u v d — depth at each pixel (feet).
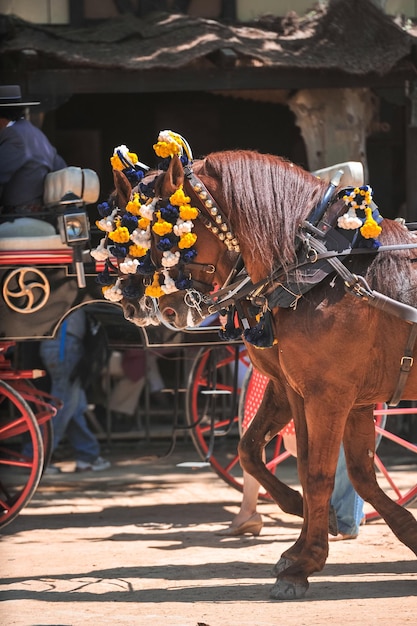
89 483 43.04
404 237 24.99
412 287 24.36
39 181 32.37
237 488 37.65
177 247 23.81
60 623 22.39
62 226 30.09
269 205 24.18
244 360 38.04
